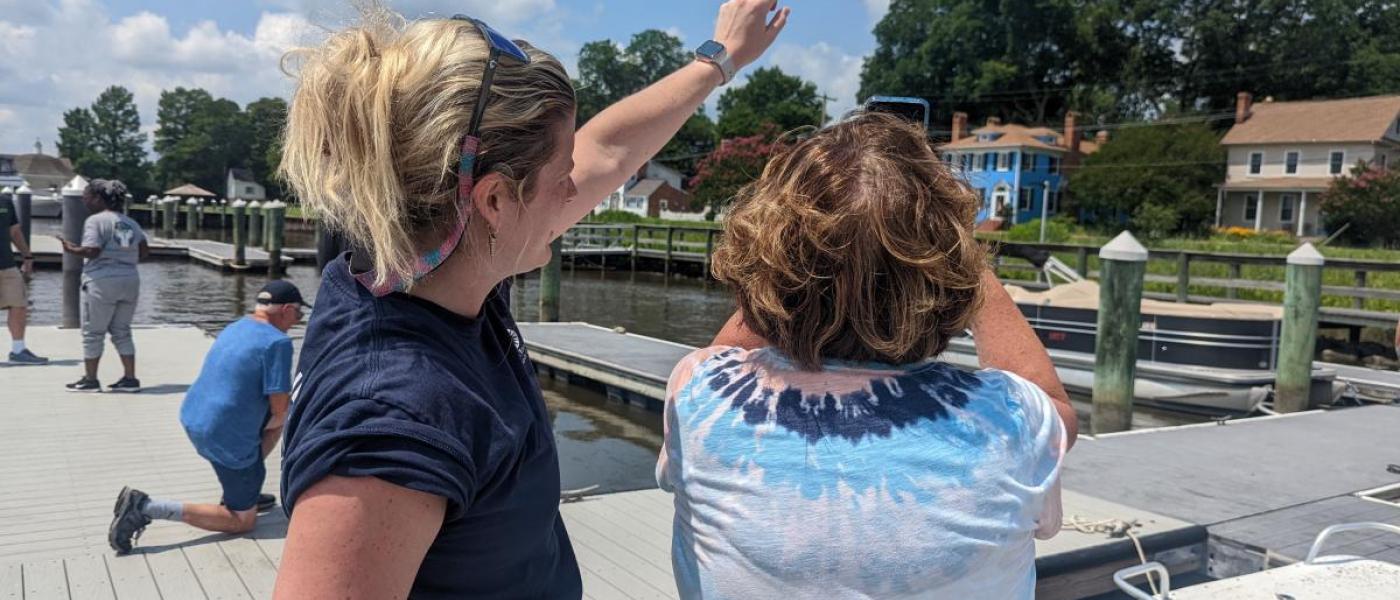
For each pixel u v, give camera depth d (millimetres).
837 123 1195
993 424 1060
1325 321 13070
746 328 1279
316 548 794
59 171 80000
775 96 77438
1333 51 51969
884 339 1072
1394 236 34500
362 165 855
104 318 6574
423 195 865
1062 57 58844
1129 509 4172
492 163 889
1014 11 58031
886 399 1069
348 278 949
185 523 3639
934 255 1050
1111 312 6918
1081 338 9047
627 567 3486
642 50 87938
